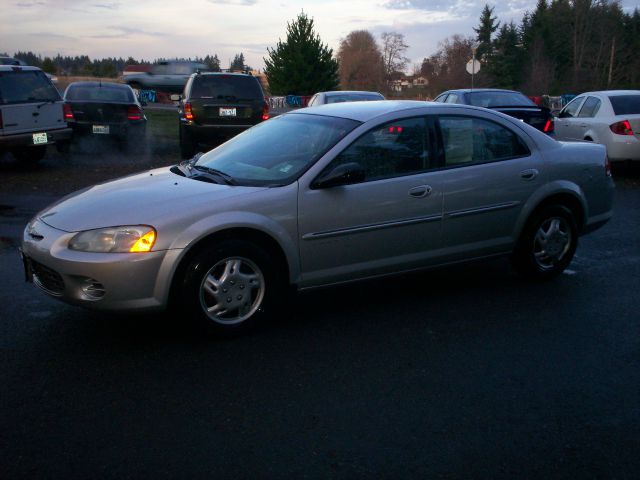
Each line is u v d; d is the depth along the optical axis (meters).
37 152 12.41
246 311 4.24
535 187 5.24
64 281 3.88
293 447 2.92
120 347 4.04
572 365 3.86
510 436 3.05
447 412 3.27
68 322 4.45
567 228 5.50
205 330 4.08
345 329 4.40
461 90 14.22
